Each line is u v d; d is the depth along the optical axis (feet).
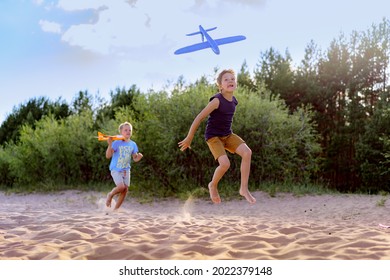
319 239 13.51
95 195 44.42
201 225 19.45
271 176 44.11
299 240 13.55
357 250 11.72
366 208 29.14
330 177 52.21
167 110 45.29
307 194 38.75
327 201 34.32
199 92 45.03
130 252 11.78
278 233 15.75
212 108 14.01
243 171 13.92
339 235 14.96
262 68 60.44
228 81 14.16
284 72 57.98
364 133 50.39
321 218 26.53
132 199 40.19
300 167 45.57
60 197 44.80
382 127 47.21
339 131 52.90
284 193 39.27
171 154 42.50
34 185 55.47
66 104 77.51
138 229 16.51
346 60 55.26
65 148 54.90
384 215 26.08
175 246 12.77
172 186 43.29
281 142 44.29
